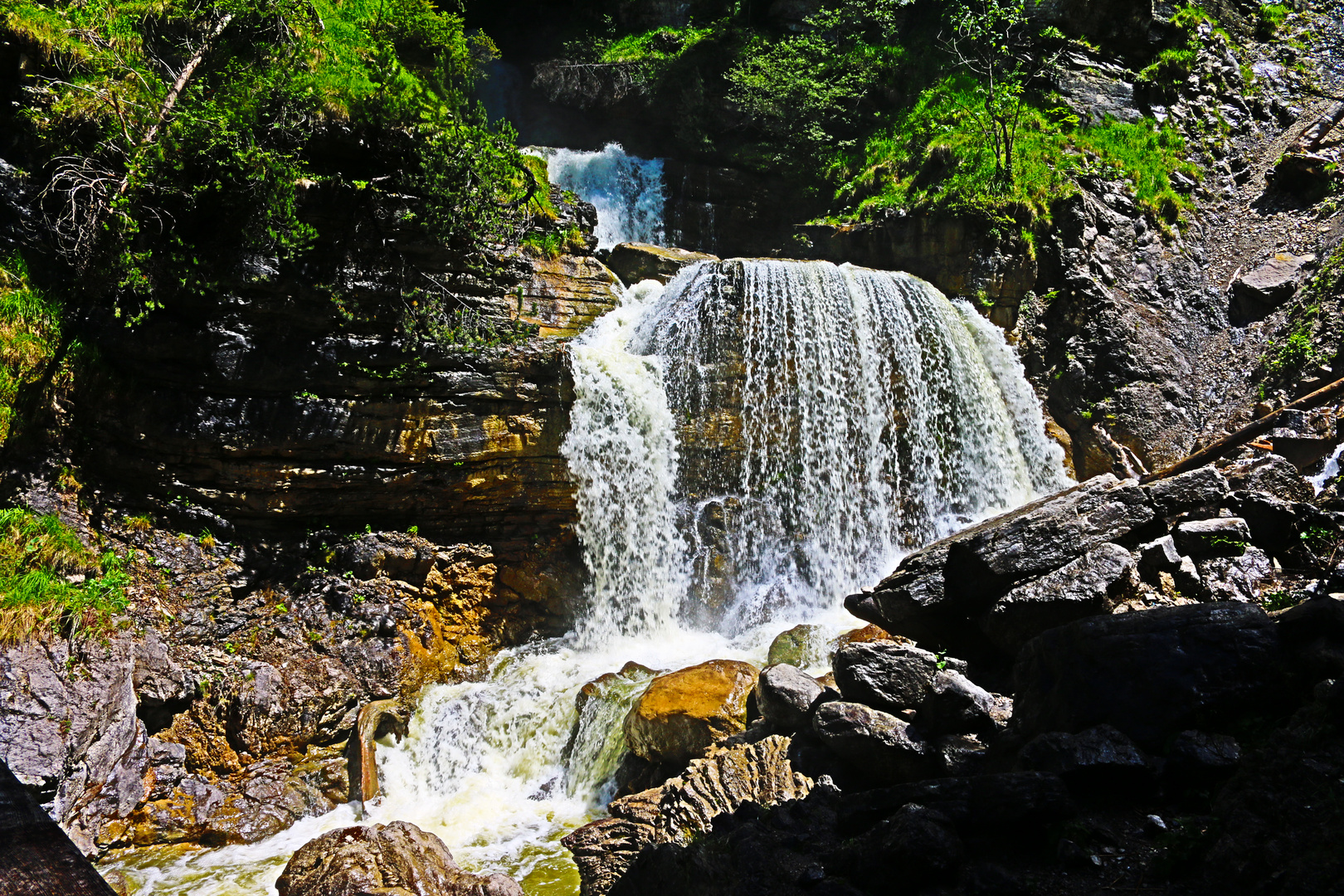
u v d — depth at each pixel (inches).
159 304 410.6
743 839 225.1
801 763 288.2
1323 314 646.5
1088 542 301.3
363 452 448.1
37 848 65.3
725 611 527.8
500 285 527.2
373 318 455.8
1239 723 209.0
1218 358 701.3
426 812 366.0
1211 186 826.2
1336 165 756.0
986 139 751.1
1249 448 491.5
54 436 404.5
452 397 466.6
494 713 409.7
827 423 575.5
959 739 256.2
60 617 343.9
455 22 564.1
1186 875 172.9
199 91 429.1
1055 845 189.3
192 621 405.4
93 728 321.4
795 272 582.9
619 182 836.6
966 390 631.2
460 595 478.9
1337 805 154.6
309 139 437.1
